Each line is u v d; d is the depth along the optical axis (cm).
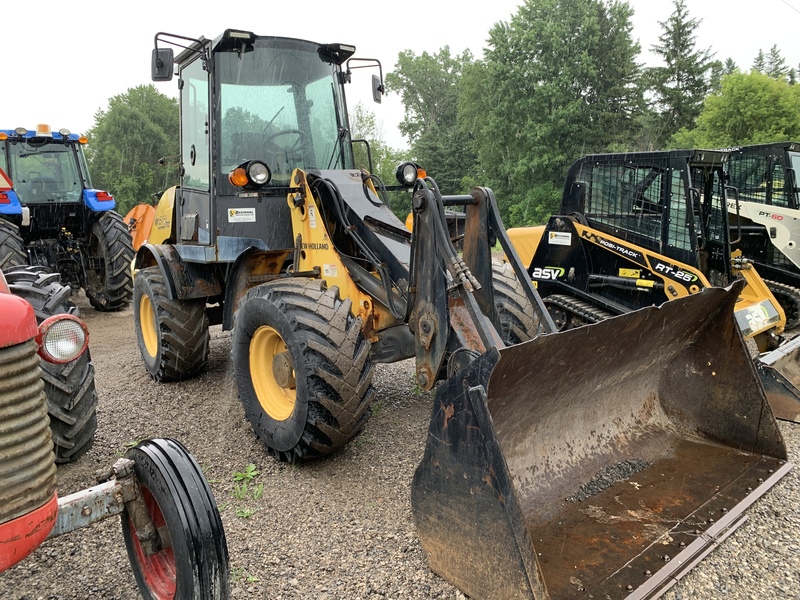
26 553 178
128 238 894
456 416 238
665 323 319
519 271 312
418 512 259
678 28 4109
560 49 3491
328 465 368
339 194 374
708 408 350
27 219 814
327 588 256
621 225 602
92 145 4816
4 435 171
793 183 759
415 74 5566
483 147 3844
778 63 6169
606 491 300
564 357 272
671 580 237
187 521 204
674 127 3969
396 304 341
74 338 201
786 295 713
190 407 470
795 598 253
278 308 343
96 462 375
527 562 210
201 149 439
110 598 252
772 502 328
